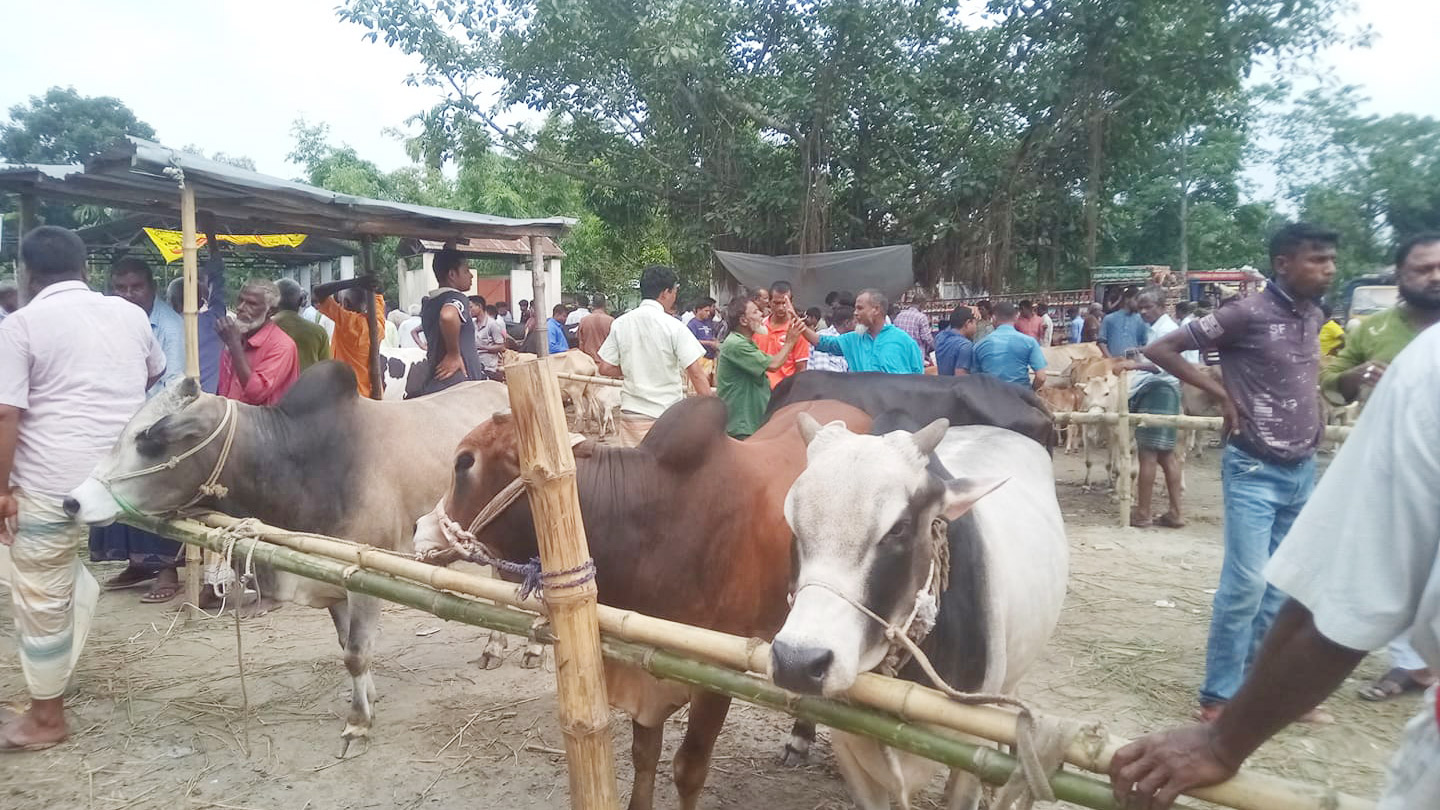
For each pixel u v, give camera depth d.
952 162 15.20
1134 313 10.18
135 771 3.83
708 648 2.24
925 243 15.09
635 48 14.22
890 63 14.57
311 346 6.38
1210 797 1.56
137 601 6.03
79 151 28.75
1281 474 3.81
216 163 5.04
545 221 6.20
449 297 6.12
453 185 27.30
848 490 2.09
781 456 3.20
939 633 2.37
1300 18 13.55
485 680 4.79
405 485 4.32
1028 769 1.75
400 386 10.98
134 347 4.09
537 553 2.98
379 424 4.32
